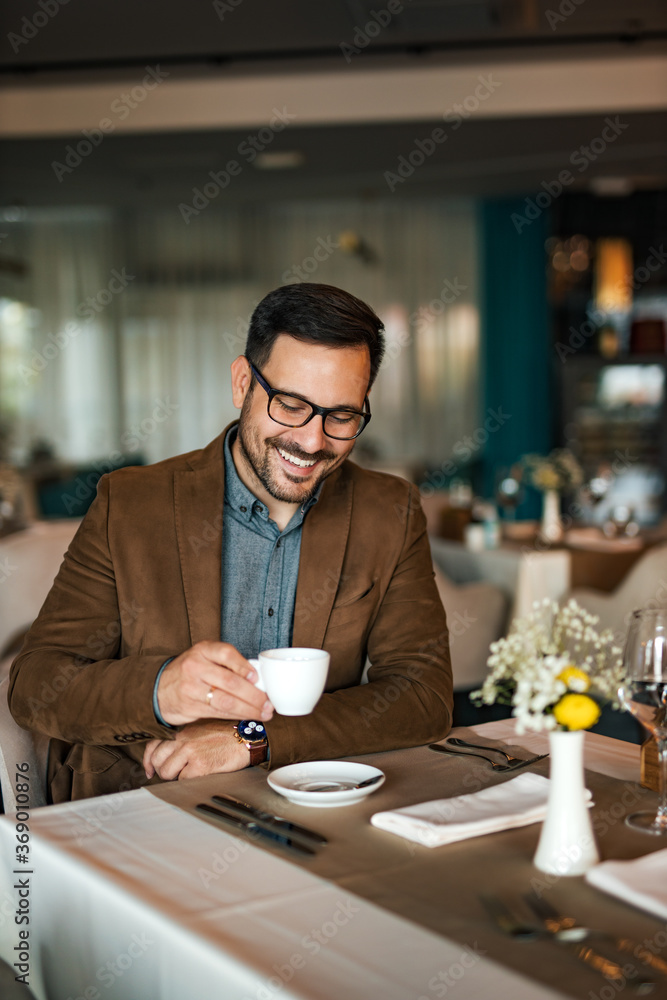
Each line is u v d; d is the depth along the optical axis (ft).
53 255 27.76
